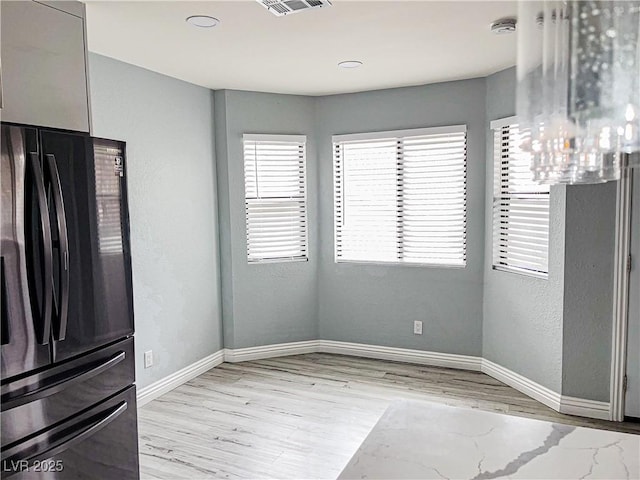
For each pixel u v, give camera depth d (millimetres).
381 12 2514
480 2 2400
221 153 4316
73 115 2354
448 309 4246
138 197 3520
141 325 3572
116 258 2271
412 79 3961
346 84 4105
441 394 3680
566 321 3262
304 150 4543
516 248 3734
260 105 4367
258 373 4191
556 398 3355
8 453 1796
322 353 4727
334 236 4598
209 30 2748
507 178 3801
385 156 4359
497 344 3969
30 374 1882
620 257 3084
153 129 3635
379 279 4473
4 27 2023
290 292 4621
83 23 2393
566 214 3199
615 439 1217
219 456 2826
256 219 4449
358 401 3578
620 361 3141
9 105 2057
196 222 4113
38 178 1874
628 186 3033
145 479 2590
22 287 1836
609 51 645
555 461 1116
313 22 2646
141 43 2963
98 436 2182
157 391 3711
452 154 4109
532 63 700
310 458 2799
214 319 4379
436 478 1052
